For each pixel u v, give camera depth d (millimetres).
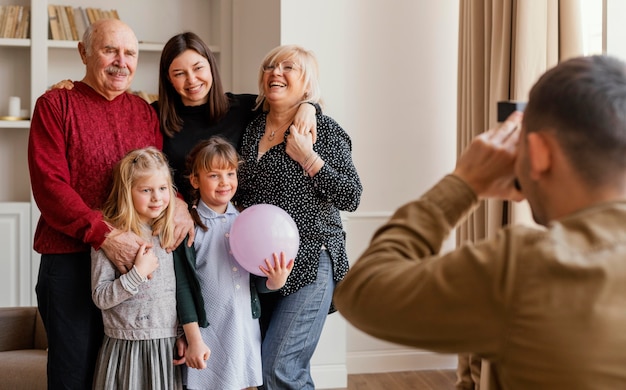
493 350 978
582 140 995
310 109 3084
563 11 3770
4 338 3920
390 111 5047
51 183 2777
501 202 4035
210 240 3000
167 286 2861
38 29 5125
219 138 3051
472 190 1122
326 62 4594
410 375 4992
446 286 991
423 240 1099
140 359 2822
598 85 998
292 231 2904
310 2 4539
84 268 2877
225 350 2941
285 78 3092
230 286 2975
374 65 5016
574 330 922
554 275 944
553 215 1055
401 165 5074
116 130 2949
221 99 3205
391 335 1035
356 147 5008
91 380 2902
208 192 2984
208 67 3131
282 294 3066
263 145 3148
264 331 3221
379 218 5047
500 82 3988
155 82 5570
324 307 3109
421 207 1117
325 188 3008
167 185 2855
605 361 913
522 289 954
